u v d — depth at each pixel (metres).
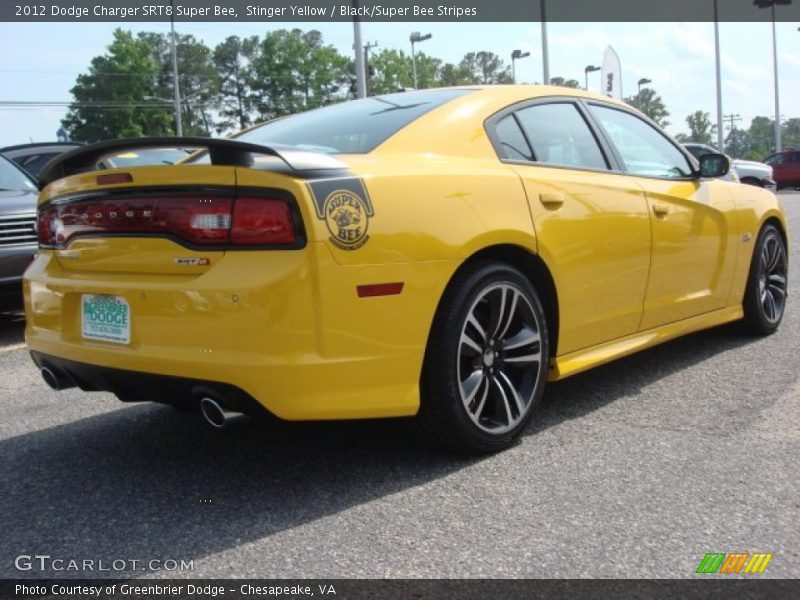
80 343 2.90
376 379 2.70
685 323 4.29
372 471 3.00
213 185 2.57
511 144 3.40
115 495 2.86
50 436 3.56
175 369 2.59
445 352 2.90
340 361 2.61
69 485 2.96
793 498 2.68
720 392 3.91
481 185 3.05
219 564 2.34
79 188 2.88
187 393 2.64
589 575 2.22
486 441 3.08
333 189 2.59
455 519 2.58
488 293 3.04
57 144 10.90
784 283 5.27
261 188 2.53
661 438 3.28
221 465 3.12
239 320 2.49
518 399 3.20
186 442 3.41
